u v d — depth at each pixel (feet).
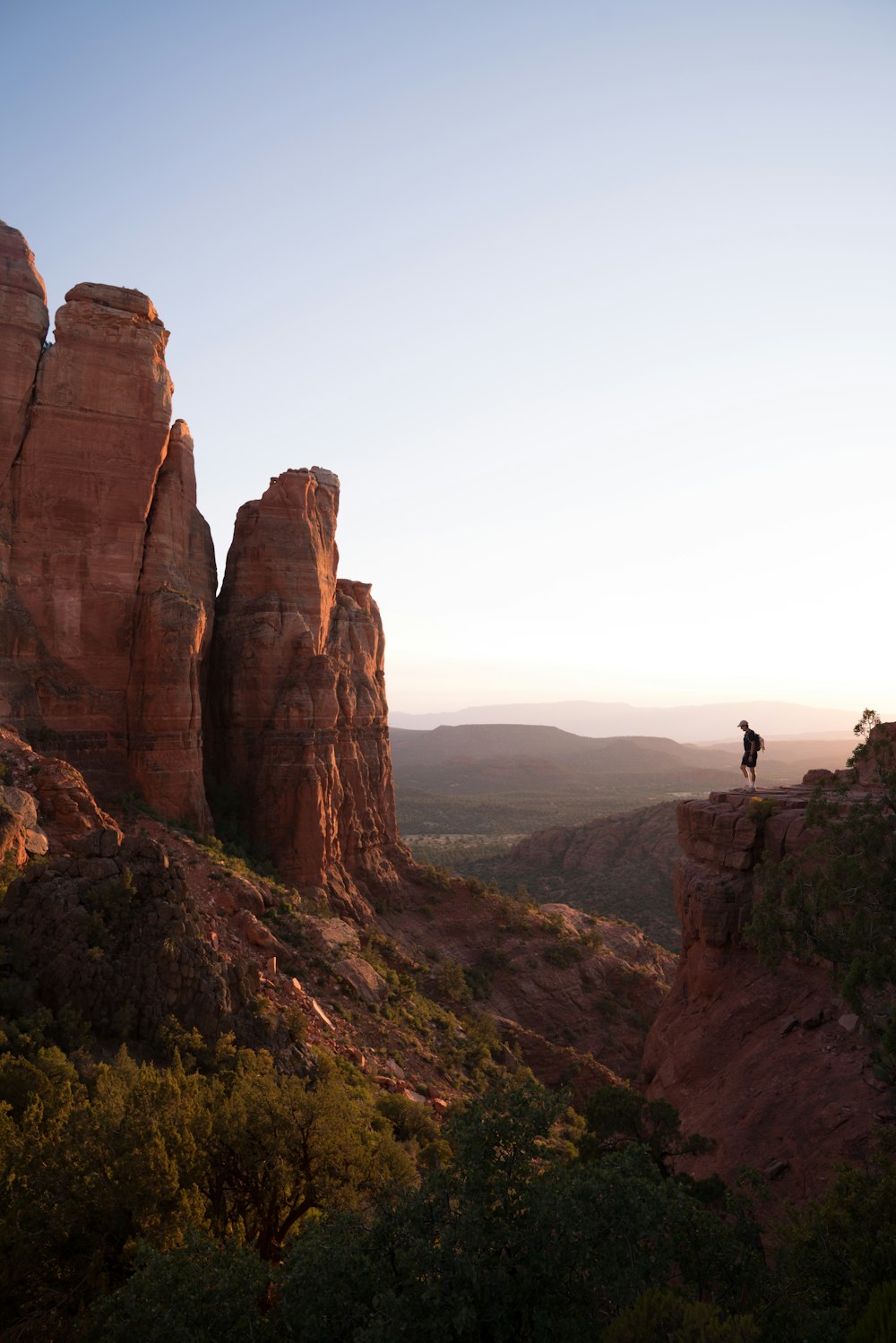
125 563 146.61
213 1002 83.92
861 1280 39.70
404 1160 63.87
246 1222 58.13
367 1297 39.52
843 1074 63.10
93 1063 69.26
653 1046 92.38
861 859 61.52
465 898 216.74
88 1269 47.80
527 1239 39.91
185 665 148.25
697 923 87.10
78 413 142.92
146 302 149.79
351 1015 123.13
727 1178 61.67
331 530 200.54
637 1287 38.58
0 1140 51.31
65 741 137.59
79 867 84.28
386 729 224.74
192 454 164.04
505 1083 46.52
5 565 136.36
